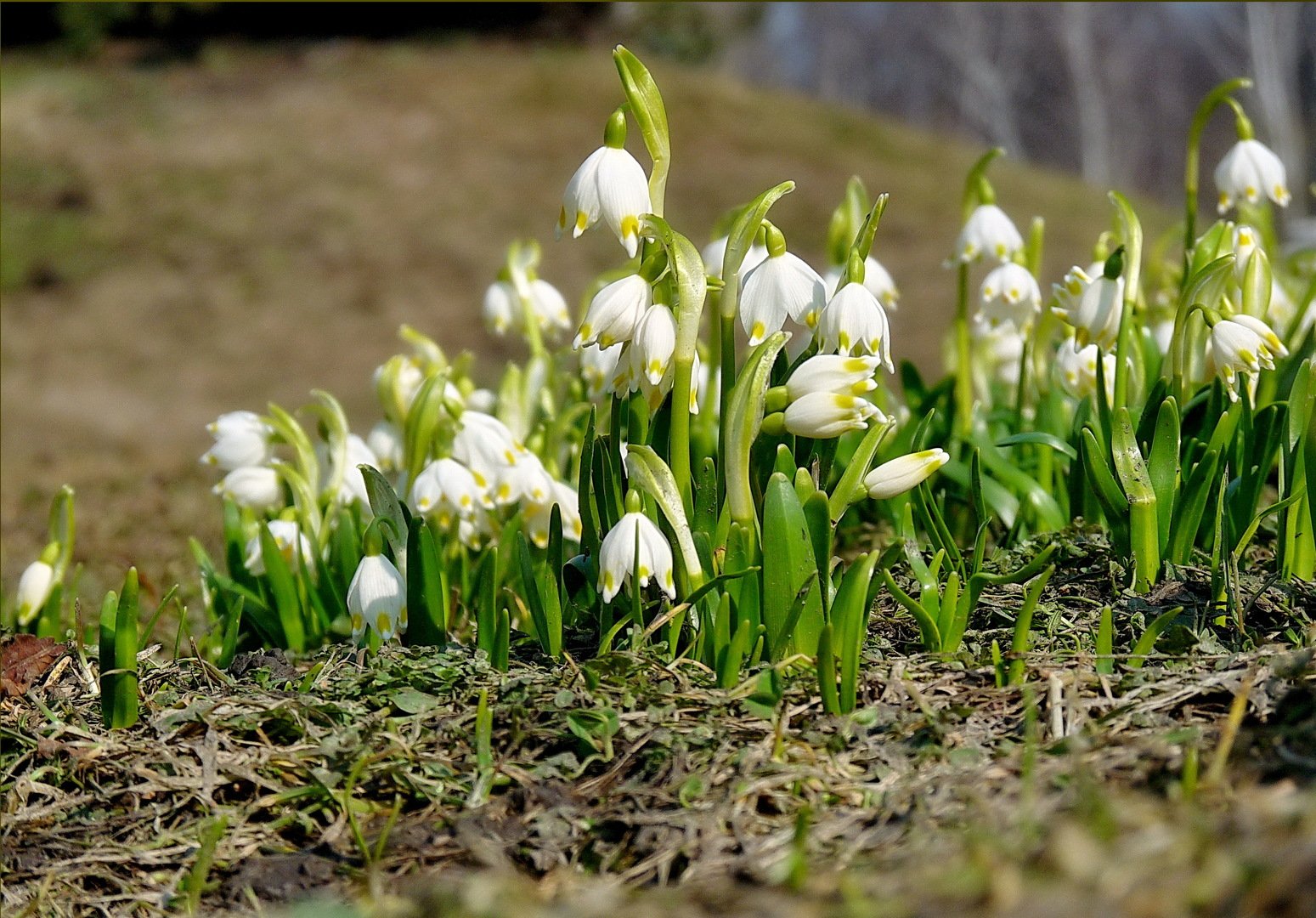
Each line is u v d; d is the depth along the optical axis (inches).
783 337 27.6
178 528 47.0
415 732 27.6
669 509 28.0
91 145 141.8
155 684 29.8
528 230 125.8
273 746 27.8
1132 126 367.9
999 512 34.3
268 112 151.9
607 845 25.7
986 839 23.1
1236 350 29.9
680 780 26.3
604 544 27.7
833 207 131.8
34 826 27.0
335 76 162.9
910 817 24.9
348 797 26.4
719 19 209.2
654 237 27.7
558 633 29.1
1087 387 34.2
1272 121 280.4
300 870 26.0
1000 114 362.6
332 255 121.9
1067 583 30.8
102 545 45.0
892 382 78.6
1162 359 35.5
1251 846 22.2
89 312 113.3
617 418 29.1
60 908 25.9
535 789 26.6
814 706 27.3
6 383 97.4
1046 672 27.7
